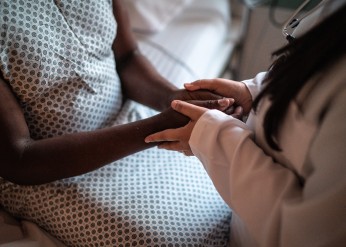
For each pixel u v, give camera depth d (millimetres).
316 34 383
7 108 582
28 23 599
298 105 439
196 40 1418
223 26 1646
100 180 702
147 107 935
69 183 685
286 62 427
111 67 822
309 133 435
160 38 1430
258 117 521
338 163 392
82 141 628
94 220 646
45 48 623
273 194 484
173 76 1170
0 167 603
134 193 686
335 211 402
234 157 524
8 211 742
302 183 490
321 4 522
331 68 404
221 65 1538
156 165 769
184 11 1654
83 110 718
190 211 683
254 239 561
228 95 731
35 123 675
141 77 885
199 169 787
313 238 435
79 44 691
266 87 463
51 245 673
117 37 872
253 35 1770
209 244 667
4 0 569
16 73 598
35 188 679
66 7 672
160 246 617
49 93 658
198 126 568
